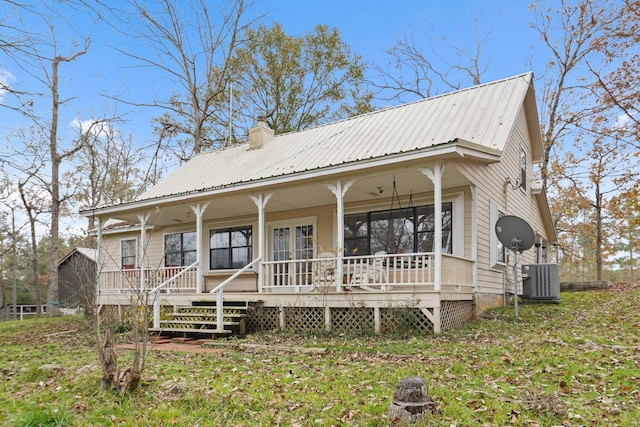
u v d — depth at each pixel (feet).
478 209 34.65
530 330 26.40
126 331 35.35
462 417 12.54
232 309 34.45
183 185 47.80
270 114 92.07
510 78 41.32
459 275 31.07
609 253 79.20
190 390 15.81
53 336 37.45
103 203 83.92
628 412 12.59
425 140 35.09
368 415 13.05
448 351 21.59
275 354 23.73
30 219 77.61
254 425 12.91
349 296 30.27
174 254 53.52
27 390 17.62
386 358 21.15
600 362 17.57
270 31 89.97
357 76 93.91
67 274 79.25
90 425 13.25
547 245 62.85
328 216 41.98
